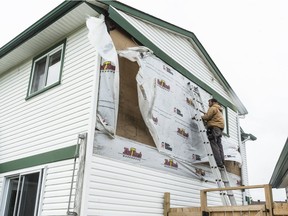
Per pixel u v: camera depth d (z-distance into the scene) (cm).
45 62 795
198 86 939
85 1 618
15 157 736
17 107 812
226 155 918
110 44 594
